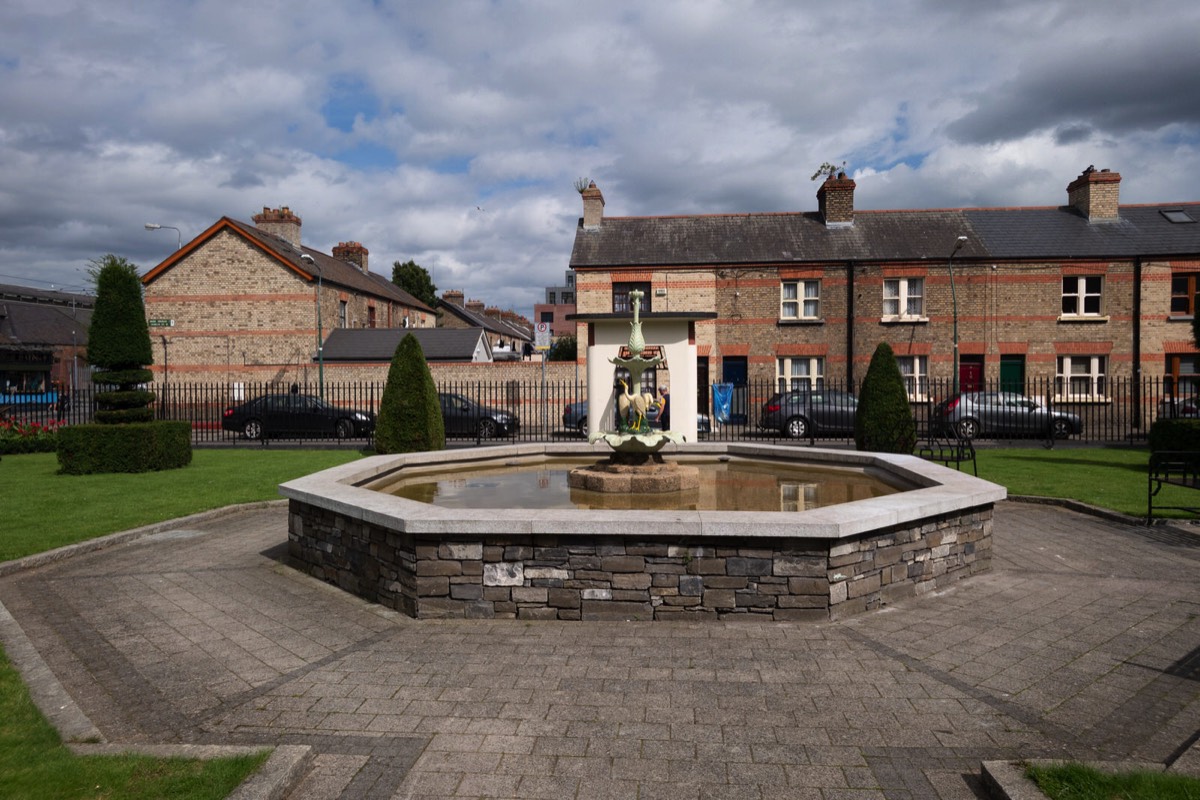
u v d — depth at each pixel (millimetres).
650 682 4172
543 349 20406
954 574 6262
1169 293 23422
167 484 11695
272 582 6398
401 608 5504
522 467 9750
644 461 7734
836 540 5168
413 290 54125
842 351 24281
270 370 27547
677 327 10297
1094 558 7102
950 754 3369
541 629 5074
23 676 4145
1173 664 4402
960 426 19047
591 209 26750
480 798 3037
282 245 30641
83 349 44281
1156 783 2830
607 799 3025
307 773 3227
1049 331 23750
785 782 3143
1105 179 24766
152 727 3674
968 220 25531
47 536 7805
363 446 18516
